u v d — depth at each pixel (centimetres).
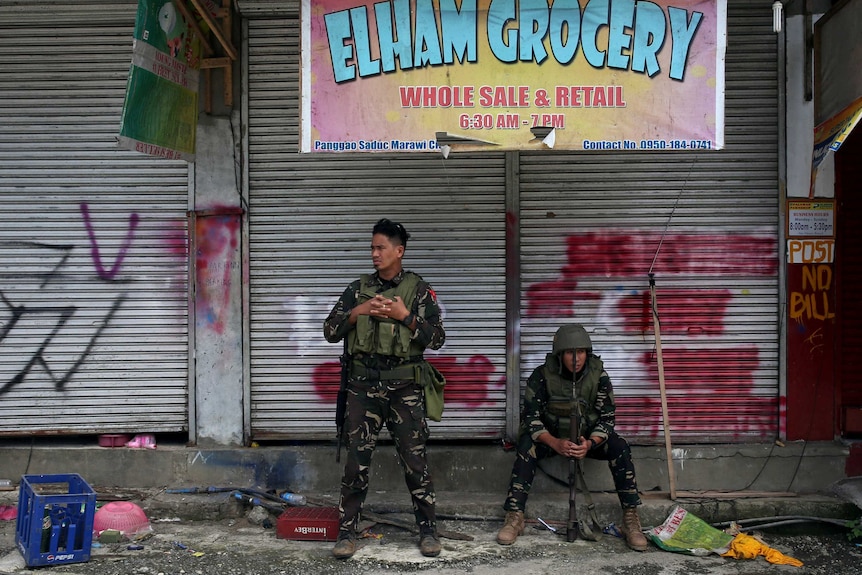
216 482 543
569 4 440
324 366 551
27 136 546
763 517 512
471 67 443
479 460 542
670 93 443
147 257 549
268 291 550
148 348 550
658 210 545
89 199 547
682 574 440
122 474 545
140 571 434
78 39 543
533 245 546
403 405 453
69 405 551
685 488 542
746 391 549
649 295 546
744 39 537
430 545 458
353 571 438
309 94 445
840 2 486
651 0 440
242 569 439
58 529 437
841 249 542
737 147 541
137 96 439
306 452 543
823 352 544
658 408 549
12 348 548
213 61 535
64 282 548
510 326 545
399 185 546
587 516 511
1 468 545
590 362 494
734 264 546
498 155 542
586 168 542
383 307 437
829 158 538
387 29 443
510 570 441
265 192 548
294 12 537
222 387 550
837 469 539
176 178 546
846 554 474
